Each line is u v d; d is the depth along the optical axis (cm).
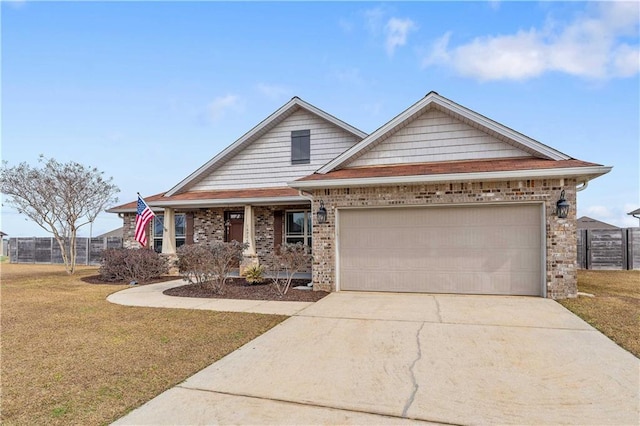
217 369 465
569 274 869
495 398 378
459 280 956
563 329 624
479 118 1035
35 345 564
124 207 1789
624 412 349
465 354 510
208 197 1428
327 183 987
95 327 669
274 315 750
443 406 362
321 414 348
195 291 1044
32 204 1520
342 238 1038
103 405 369
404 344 555
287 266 1053
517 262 917
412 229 991
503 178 879
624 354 505
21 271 1778
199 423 333
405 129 1123
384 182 948
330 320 705
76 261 2205
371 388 405
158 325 680
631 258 1623
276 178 1527
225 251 1048
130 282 1281
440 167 1016
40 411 357
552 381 419
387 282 1005
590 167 821
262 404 370
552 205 880
